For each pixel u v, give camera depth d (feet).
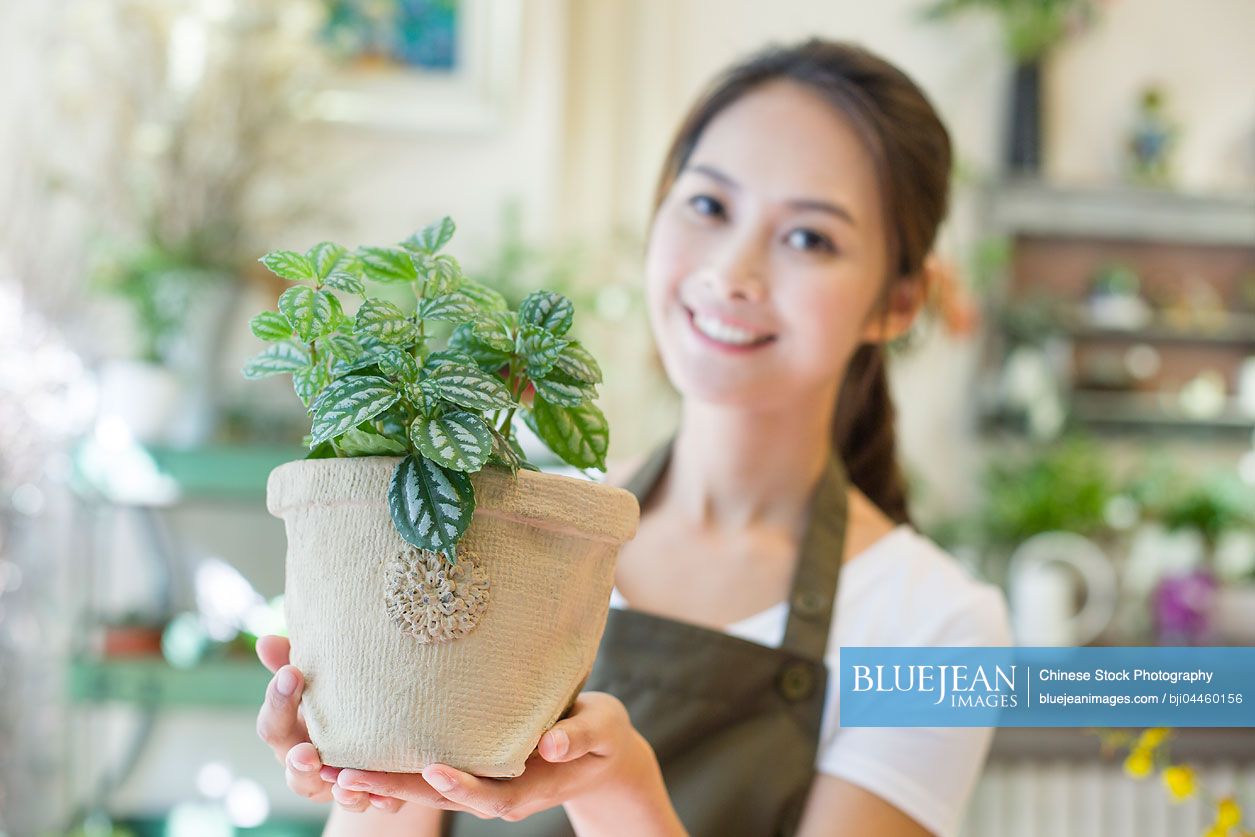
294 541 2.29
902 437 12.12
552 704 2.30
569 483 2.27
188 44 8.94
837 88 3.59
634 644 3.53
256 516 9.96
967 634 3.72
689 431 3.88
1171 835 9.27
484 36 10.39
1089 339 12.59
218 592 9.92
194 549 9.89
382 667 2.17
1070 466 11.51
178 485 8.43
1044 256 12.69
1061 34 12.14
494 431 2.24
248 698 8.30
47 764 9.33
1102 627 11.06
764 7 11.64
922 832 3.49
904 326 4.03
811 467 3.85
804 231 3.53
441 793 2.18
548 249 9.81
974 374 12.12
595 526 2.31
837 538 3.76
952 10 11.89
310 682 2.24
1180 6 12.65
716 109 3.74
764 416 3.73
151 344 8.29
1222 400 12.67
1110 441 12.42
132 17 8.89
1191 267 12.80
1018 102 12.02
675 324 3.66
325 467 2.20
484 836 3.43
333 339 2.29
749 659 3.50
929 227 3.82
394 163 10.34
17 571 8.67
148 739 9.93
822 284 3.50
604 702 2.52
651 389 9.44
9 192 9.23
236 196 9.00
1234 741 8.77
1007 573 11.45
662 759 3.45
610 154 10.90
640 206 11.02
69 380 8.62
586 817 2.72
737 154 3.59
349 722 2.18
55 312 8.69
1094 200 12.12
